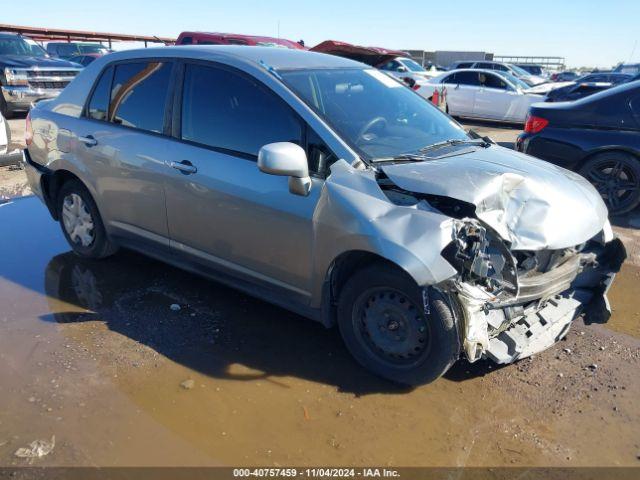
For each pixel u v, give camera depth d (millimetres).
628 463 2627
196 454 2598
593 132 6195
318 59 3936
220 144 3520
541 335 3275
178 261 4000
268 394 3053
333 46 12539
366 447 2682
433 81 15852
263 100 3385
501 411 2967
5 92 12430
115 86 4180
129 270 4590
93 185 4293
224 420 2832
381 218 2850
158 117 3859
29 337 3521
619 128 6074
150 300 4066
